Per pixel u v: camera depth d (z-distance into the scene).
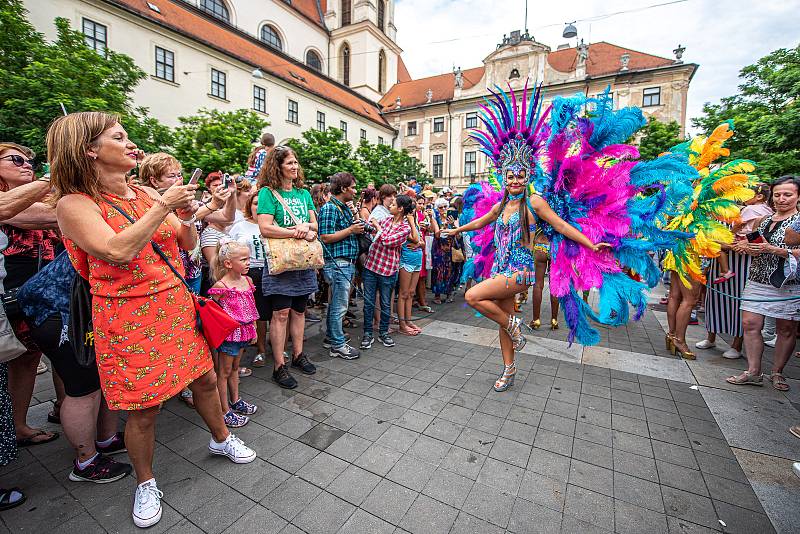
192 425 2.61
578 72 27.94
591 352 4.06
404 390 3.11
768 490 2.00
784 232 3.03
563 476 2.10
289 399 2.96
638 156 2.68
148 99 16.73
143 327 1.68
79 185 1.58
